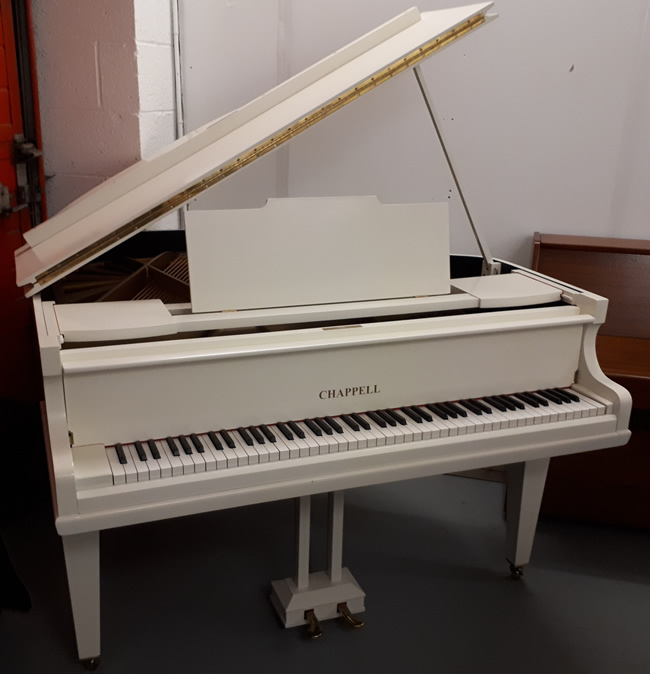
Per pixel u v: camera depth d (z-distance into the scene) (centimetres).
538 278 218
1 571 197
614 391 191
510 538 227
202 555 236
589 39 266
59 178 283
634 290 261
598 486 253
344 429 173
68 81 269
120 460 154
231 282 174
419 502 275
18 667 184
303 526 195
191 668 185
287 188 297
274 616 206
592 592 224
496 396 196
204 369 164
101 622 201
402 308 184
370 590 220
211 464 156
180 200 169
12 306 261
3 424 251
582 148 279
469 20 173
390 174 291
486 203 290
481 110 279
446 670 188
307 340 172
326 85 178
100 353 157
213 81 287
